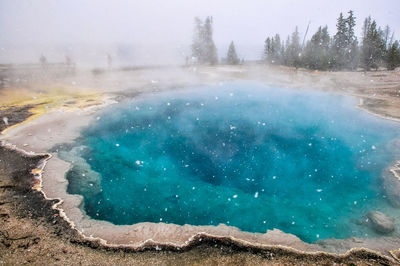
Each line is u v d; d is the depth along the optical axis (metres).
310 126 8.44
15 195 4.64
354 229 4.25
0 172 5.36
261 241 3.78
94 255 3.40
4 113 8.66
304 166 6.27
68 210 4.34
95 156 6.47
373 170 5.90
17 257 3.28
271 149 7.07
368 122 8.49
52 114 8.77
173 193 5.25
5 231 3.73
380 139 7.25
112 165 6.13
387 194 5.04
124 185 5.42
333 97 11.68
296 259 3.43
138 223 4.16
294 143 7.38
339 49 22.84
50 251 3.43
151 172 5.96
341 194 5.23
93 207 4.66
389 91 12.46
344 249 3.67
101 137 7.48
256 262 3.36
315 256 3.50
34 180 5.15
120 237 3.78
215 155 6.77
